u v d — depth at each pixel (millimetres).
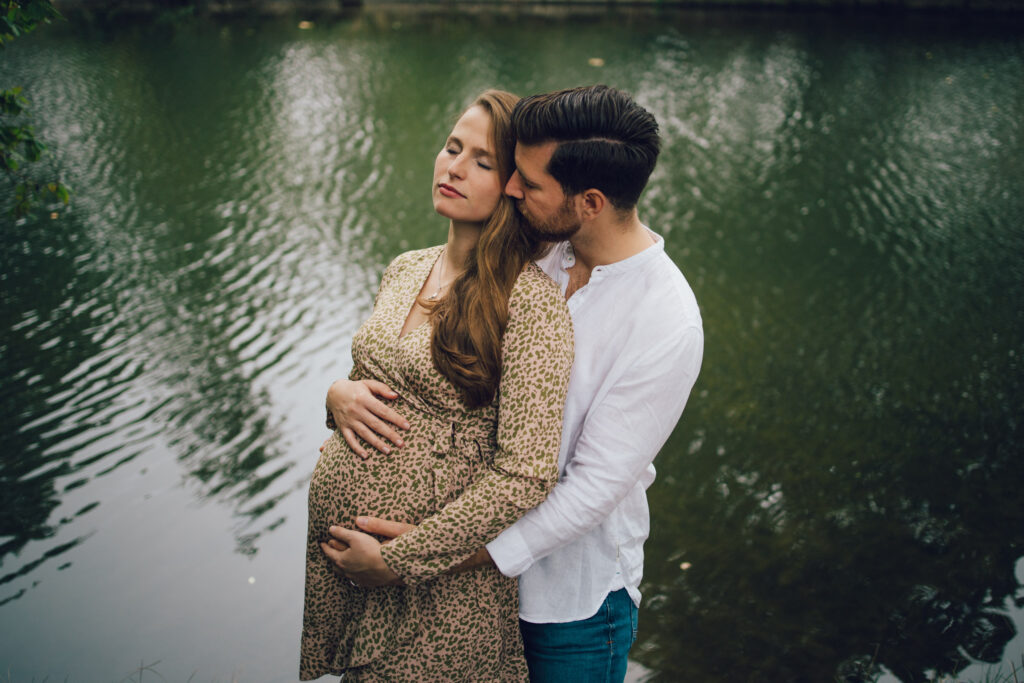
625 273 1510
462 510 1400
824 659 4453
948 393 7039
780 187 11633
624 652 1687
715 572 5145
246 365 7133
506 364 1427
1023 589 4941
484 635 1524
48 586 4879
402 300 1595
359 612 1586
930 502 5766
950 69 17469
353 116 14102
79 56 17266
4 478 5738
